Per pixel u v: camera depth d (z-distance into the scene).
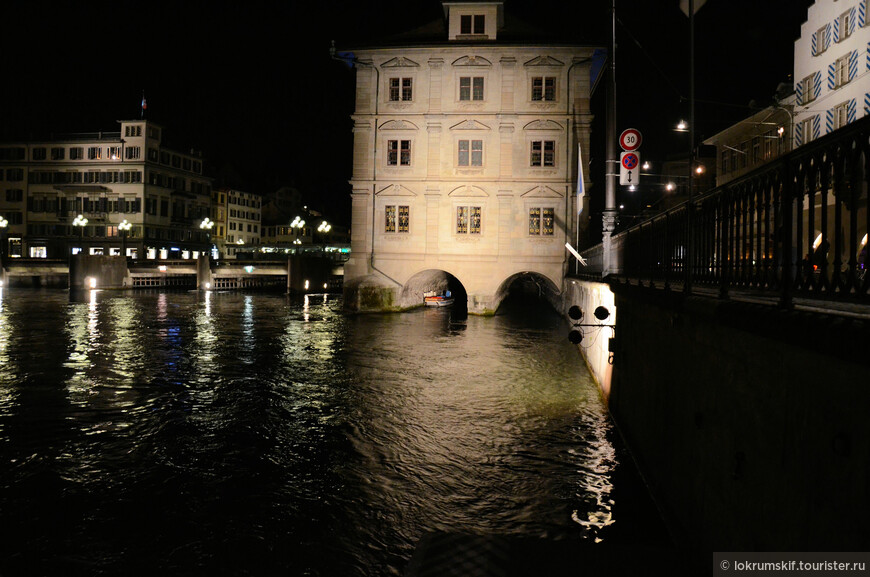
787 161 4.52
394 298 41.53
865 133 3.47
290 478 10.86
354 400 16.61
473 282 40.19
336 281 77.31
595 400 16.19
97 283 65.50
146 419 14.88
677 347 7.68
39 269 69.62
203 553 8.21
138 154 81.75
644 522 8.70
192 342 28.34
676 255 8.64
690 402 6.98
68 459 11.98
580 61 39.00
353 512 9.38
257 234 113.00
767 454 4.57
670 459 8.05
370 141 40.78
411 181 40.44
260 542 8.49
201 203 94.56
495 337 29.84
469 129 39.91
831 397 3.55
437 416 14.75
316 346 26.95
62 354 24.72
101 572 7.77
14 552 8.27
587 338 21.56
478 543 6.65
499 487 10.17
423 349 25.92
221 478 10.91
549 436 12.94
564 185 39.28
